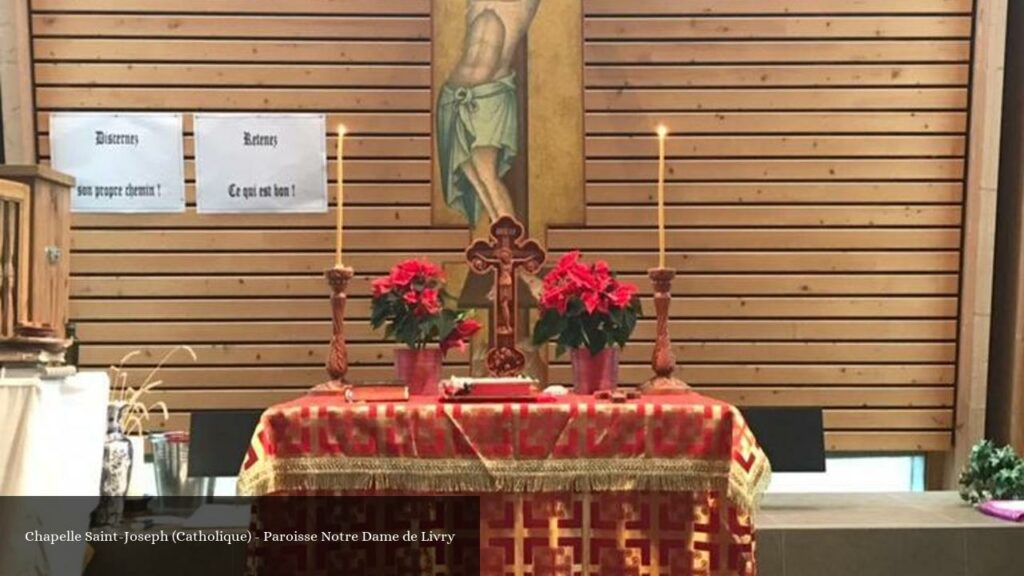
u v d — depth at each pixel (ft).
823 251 13.01
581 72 12.74
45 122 12.72
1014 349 12.74
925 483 13.38
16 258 8.77
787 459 11.35
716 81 12.81
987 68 12.40
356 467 7.36
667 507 7.61
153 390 12.95
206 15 12.70
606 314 8.18
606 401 7.66
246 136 12.80
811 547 10.04
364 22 12.70
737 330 13.04
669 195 12.92
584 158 12.83
